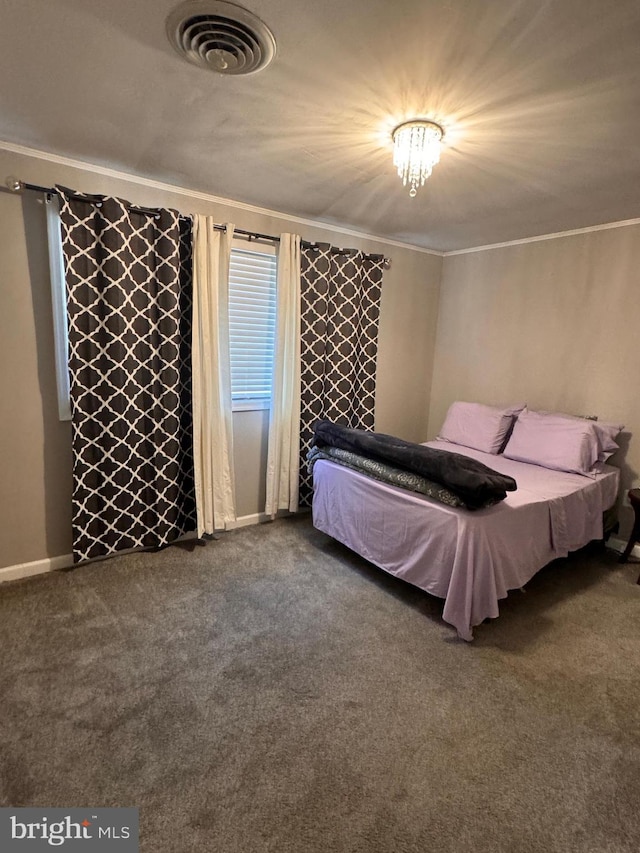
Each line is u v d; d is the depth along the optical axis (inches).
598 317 126.9
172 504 113.3
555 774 58.7
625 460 124.0
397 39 51.9
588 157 81.4
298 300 128.4
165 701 68.2
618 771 59.5
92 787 54.7
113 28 52.3
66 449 102.9
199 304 110.1
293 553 117.3
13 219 90.4
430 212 118.7
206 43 53.9
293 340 129.5
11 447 97.1
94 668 74.4
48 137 83.5
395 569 97.3
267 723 65.0
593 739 64.3
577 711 69.3
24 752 58.9
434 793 55.6
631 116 66.6
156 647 80.0
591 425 118.6
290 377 131.2
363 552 106.0
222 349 118.1
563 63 54.7
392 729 64.8
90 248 94.7
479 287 157.1
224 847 48.9
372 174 94.3
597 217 118.3
